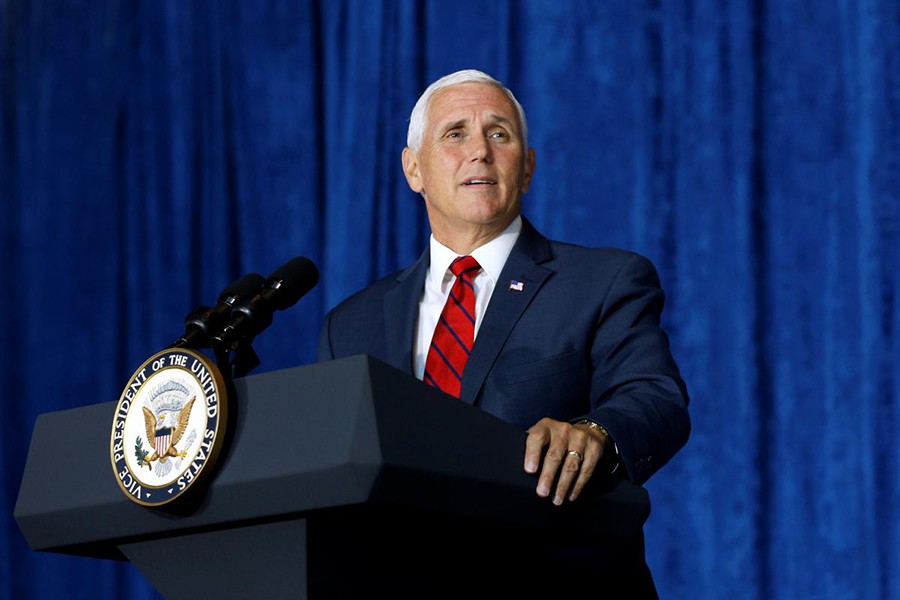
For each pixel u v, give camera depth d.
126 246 15.74
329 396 4.06
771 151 12.61
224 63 15.47
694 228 12.79
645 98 13.23
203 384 4.27
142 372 4.46
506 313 6.46
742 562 12.08
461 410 4.34
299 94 15.12
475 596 4.91
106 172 15.95
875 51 12.06
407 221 14.26
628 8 13.45
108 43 16.14
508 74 13.95
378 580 4.35
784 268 12.38
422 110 7.37
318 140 15.04
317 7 15.23
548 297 6.51
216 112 15.42
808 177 12.39
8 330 16.12
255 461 4.12
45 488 4.74
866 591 11.54
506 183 6.99
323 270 14.80
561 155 13.53
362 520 4.18
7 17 16.75
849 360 11.95
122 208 15.85
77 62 16.28
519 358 6.29
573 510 4.75
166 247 15.38
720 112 12.82
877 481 11.55
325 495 3.96
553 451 4.62
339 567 4.21
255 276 5.30
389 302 7.05
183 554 4.46
